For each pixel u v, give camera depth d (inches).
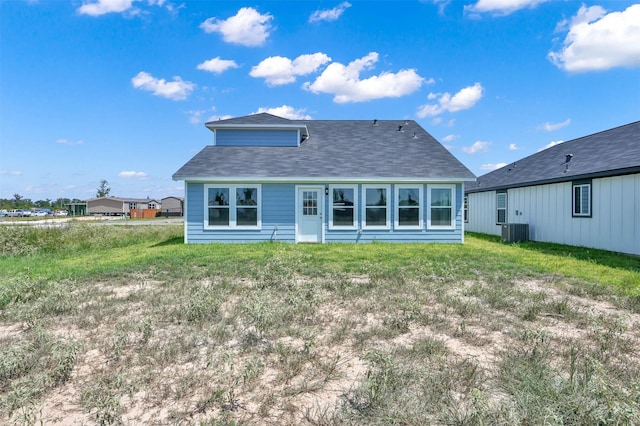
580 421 93.4
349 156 585.9
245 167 542.6
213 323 177.0
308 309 193.0
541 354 136.2
